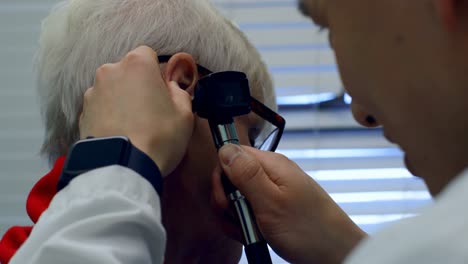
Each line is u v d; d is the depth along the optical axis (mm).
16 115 1965
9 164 1958
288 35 1966
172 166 984
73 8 1183
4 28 1985
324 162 1938
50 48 1188
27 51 1979
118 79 1002
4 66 1975
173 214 1162
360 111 851
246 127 1220
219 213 1122
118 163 897
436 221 506
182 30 1146
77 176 899
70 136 1185
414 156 672
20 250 854
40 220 876
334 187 1925
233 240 1222
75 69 1143
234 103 1051
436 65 596
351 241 1109
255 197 1057
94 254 808
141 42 1125
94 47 1135
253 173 1048
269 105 1256
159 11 1151
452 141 615
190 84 1122
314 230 1099
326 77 1950
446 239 489
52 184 1128
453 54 583
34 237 853
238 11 1973
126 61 1019
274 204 1072
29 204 1114
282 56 1960
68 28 1170
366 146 1938
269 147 1217
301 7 769
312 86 1952
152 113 972
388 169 1927
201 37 1158
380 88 663
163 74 1109
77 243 822
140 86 990
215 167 1137
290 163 1107
